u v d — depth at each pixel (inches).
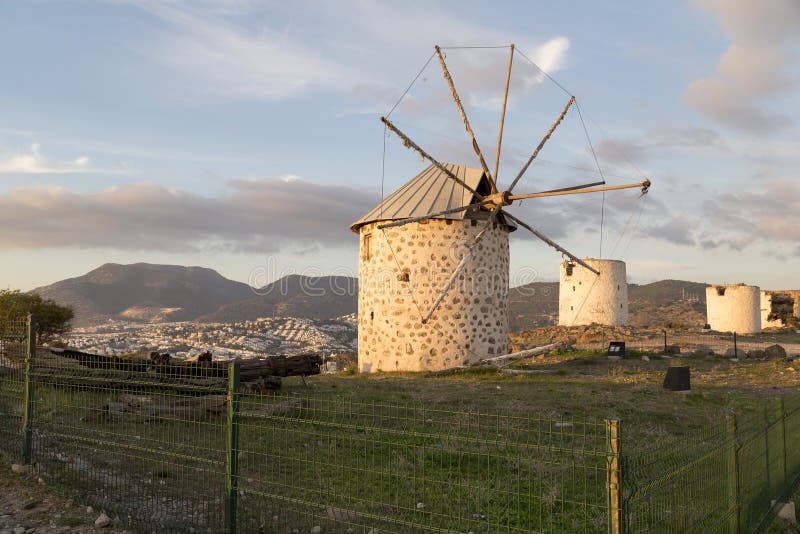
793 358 1043.9
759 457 296.0
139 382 333.7
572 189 840.9
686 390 648.4
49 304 1312.7
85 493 295.6
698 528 217.0
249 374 564.7
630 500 174.6
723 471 248.5
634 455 193.8
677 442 228.7
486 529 256.2
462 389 649.0
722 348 1333.7
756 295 2037.4
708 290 2068.2
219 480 314.8
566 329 1801.2
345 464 343.6
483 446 379.9
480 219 946.1
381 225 901.2
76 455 349.7
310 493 297.3
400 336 920.9
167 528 253.1
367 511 274.4
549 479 318.7
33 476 321.4
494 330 954.1
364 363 978.1
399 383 716.7
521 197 880.3
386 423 440.5
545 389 647.1
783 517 312.3
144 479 314.8
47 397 421.7
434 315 911.7
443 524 261.1
